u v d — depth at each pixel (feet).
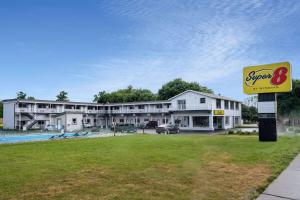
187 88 245.24
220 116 159.33
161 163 37.88
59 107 196.34
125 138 85.87
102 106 226.38
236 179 28.89
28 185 26.48
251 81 76.18
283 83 71.05
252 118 256.52
